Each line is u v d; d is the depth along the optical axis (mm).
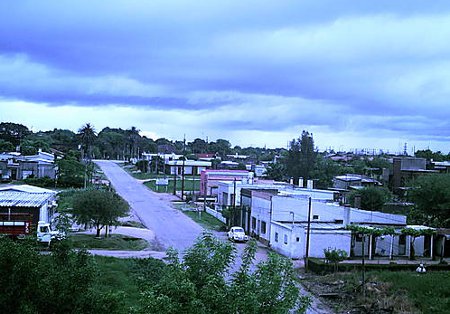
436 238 43344
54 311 9898
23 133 157500
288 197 46562
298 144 102312
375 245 42938
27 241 11180
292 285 11258
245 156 188000
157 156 128125
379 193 62125
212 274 10820
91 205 42219
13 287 9688
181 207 70250
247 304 10070
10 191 47344
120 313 10914
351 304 28422
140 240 43781
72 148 151000
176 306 9609
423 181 52875
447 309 26859
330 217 46594
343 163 139000
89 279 10922
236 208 54281
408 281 31656
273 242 44906
